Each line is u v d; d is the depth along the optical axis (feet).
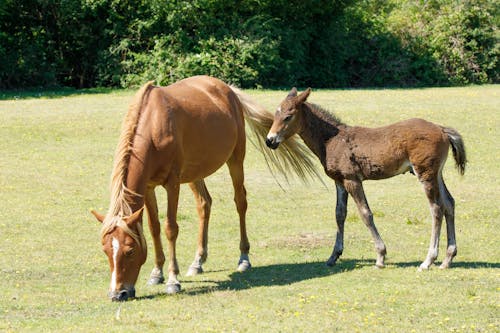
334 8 129.29
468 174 58.59
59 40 120.26
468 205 49.75
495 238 41.78
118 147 30.63
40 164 59.93
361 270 34.83
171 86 35.86
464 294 30.30
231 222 46.39
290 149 39.47
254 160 63.67
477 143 68.44
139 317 27.73
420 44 131.34
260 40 114.21
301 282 33.14
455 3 134.51
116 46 118.21
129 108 31.73
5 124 72.08
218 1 117.29
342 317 27.53
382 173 34.86
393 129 34.63
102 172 58.49
